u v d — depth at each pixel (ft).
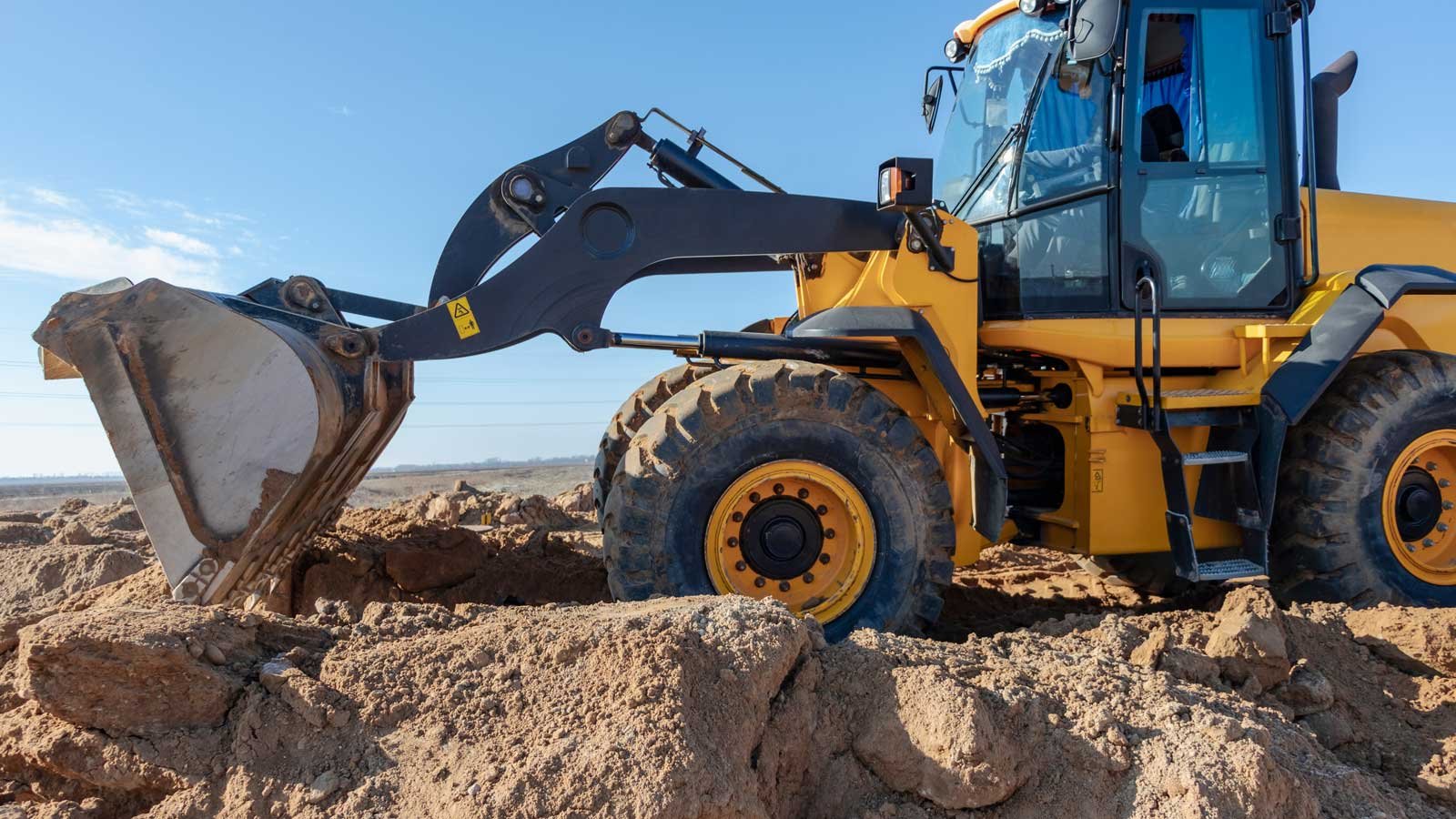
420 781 6.22
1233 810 6.54
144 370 9.96
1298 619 10.73
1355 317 12.47
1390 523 13.03
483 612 8.66
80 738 6.57
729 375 11.23
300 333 11.01
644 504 10.68
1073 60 11.85
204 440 10.06
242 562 10.09
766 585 11.18
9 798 6.69
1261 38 13.48
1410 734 9.33
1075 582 17.53
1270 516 12.19
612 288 11.62
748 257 15.16
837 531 11.39
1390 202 15.57
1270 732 7.76
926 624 11.23
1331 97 15.94
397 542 15.28
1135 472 13.04
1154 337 12.14
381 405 11.61
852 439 11.14
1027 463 14.08
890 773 7.12
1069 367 13.26
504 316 11.46
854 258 12.67
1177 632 10.19
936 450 12.52
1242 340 13.19
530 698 6.81
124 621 7.03
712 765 6.28
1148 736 7.26
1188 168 13.19
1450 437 13.20
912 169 11.09
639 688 6.61
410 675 7.06
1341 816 7.20
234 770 6.44
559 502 33.19
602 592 14.73
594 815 5.79
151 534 9.93
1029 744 7.20
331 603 8.75
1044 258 13.30
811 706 7.48
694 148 14.87
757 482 10.99
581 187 14.65
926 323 11.45
